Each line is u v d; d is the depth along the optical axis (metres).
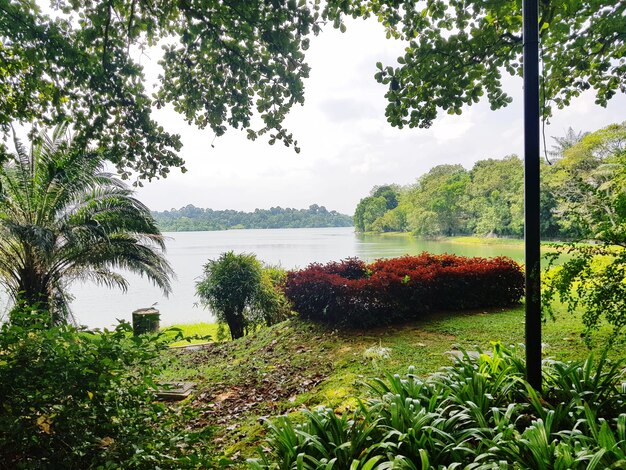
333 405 3.59
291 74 3.19
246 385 4.95
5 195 8.06
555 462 1.75
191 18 3.15
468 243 42.31
